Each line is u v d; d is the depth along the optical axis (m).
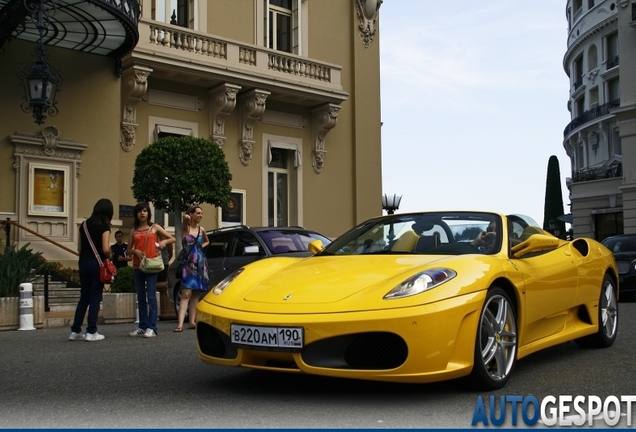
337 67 19.95
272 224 19.30
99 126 15.30
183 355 6.34
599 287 6.36
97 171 15.22
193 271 8.91
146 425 3.75
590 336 6.42
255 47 18.02
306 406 4.11
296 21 20.03
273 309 4.23
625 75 29.14
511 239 5.22
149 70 15.88
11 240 13.88
